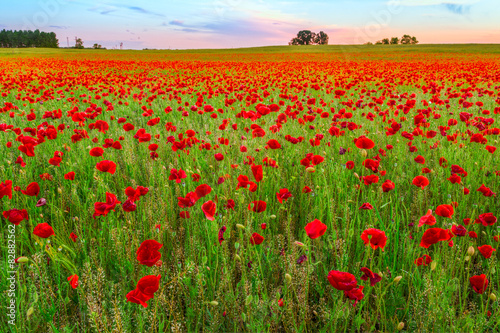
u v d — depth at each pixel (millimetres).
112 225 2262
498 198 3020
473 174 3271
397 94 9039
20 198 2906
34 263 1824
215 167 3826
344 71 17719
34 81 14883
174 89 10797
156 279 1301
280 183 3367
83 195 3176
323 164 3613
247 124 6078
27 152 3020
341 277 1406
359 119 6277
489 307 1923
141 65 25484
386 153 4207
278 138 4688
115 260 2217
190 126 5410
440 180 3193
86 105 8523
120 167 3928
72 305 1961
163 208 2543
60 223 2498
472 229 2389
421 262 1973
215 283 1986
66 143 4547
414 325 1750
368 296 1830
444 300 1708
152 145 3361
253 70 20984
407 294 2031
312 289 2023
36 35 106562
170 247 2402
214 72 20547
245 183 2350
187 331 1774
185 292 1872
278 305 1726
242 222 2604
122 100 9219
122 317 1643
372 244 1646
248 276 2061
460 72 17453
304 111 7191
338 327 1804
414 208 2811
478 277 1617
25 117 6133
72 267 2055
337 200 2924
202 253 2170
